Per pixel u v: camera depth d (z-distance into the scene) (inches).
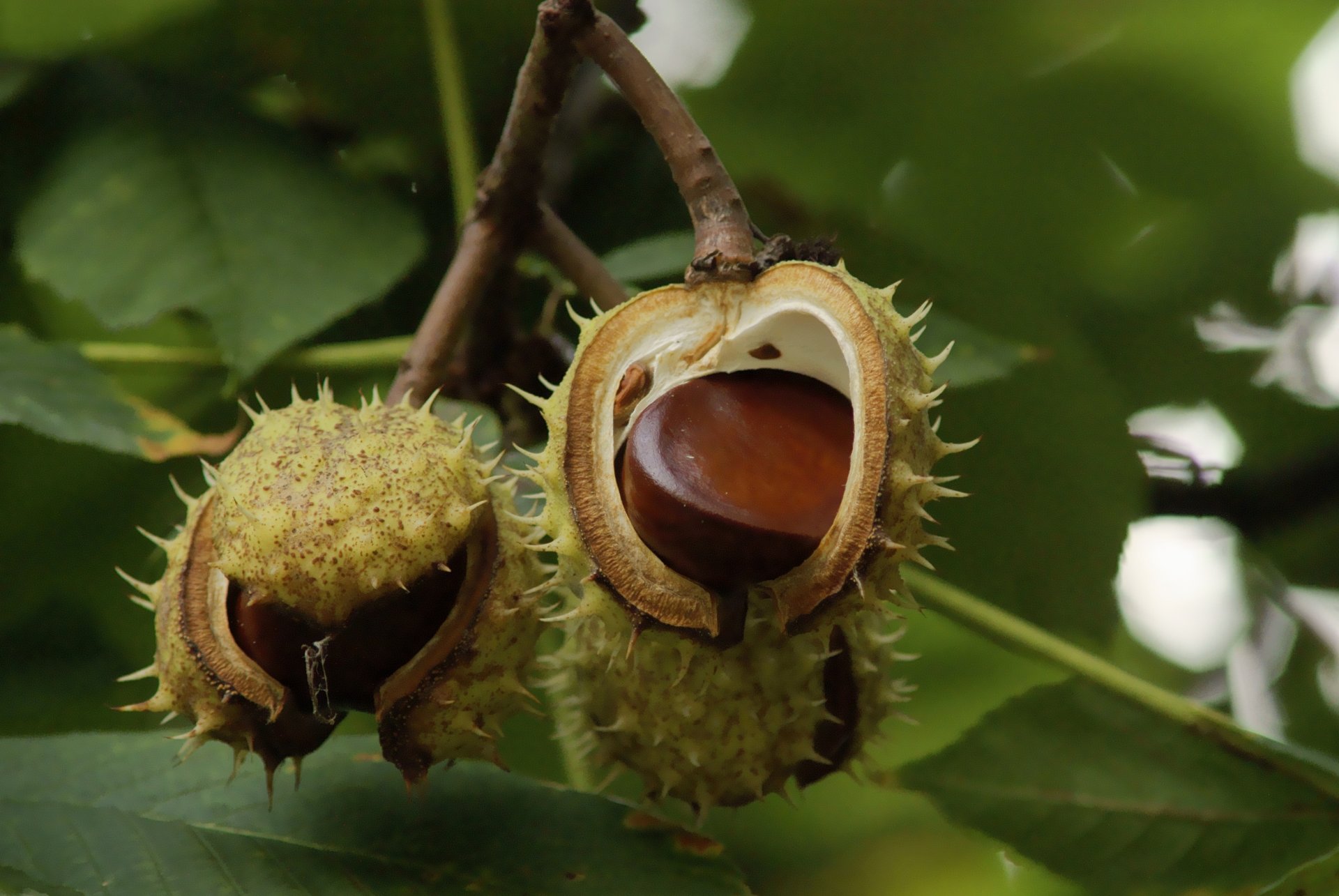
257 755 25.7
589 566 25.1
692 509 24.8
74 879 25.3
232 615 25.1
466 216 28.0
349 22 28.7
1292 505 30.1
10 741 26.2
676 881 25.6
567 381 25.4
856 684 25.9
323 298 27.9
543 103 26.0
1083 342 29.1
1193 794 27.3
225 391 27.4
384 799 26.0
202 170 28.4
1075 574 29.1
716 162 25.7
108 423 27.2
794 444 25.1
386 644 25.0
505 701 25.2
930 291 29.2
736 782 25.9
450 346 26.4
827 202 29.4
